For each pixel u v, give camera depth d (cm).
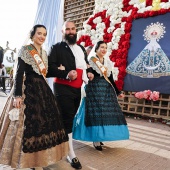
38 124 205
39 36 224
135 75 558
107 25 637
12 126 206
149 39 546
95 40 654
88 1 727
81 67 268
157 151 318
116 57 593
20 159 194
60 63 258
